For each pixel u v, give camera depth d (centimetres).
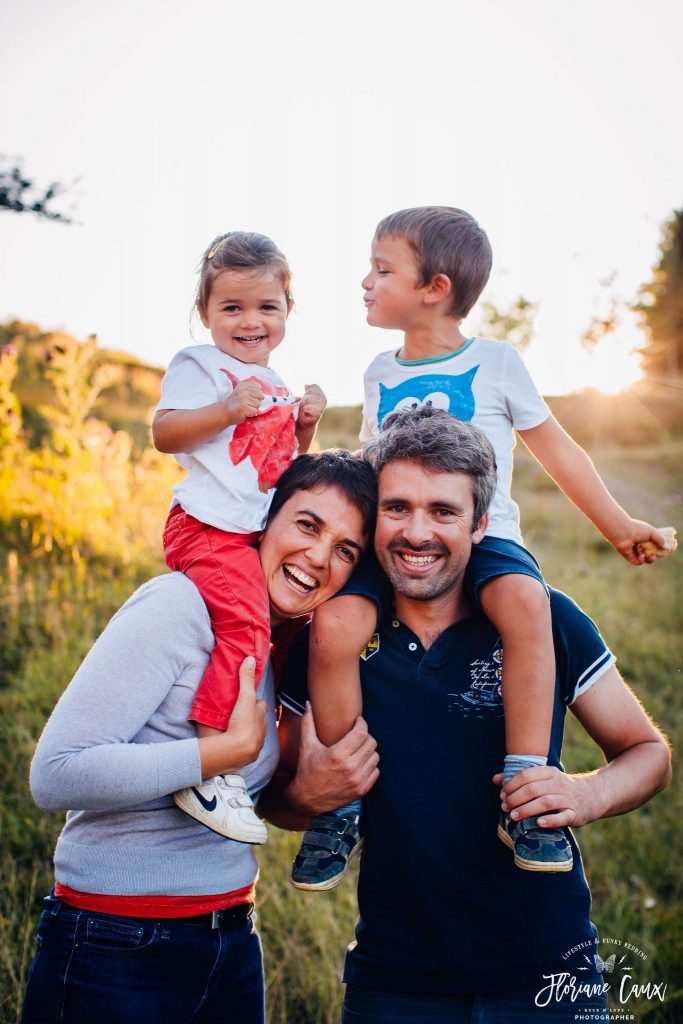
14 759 422
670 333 1878
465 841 233
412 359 310
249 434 249
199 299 272
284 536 235
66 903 212
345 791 233
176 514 251
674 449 1494
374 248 316
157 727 215
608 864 430
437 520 227
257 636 224
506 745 232
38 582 580
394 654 243
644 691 607
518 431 298
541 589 238
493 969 228
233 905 223
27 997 210
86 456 714
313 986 346
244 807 212
